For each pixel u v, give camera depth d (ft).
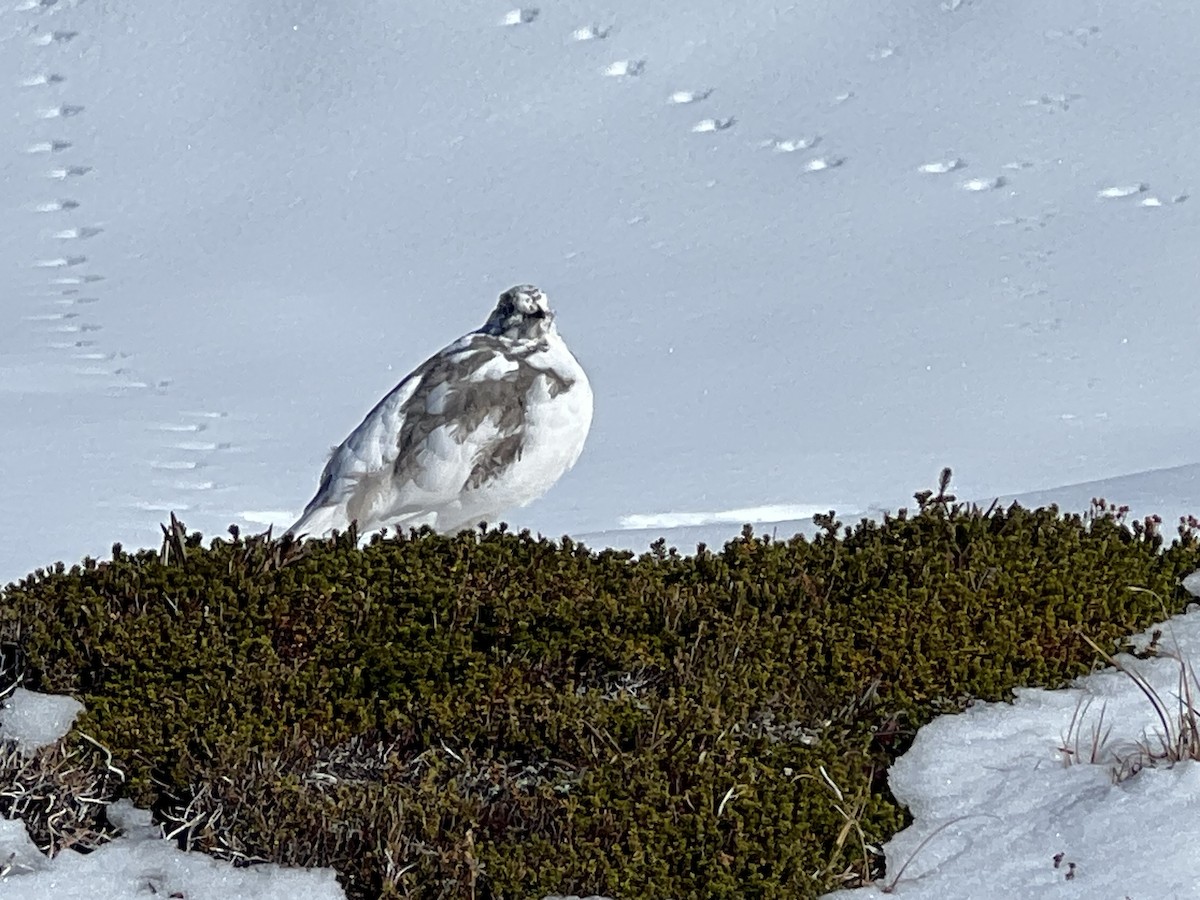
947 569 24.11
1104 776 19.74
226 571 23.50
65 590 23.02
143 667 21.34
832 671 21.83
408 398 26.78
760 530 34.09
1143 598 24.12
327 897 18.01
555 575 23.80
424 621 22.82
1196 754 19.77
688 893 18.16
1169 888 17.63
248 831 18.78
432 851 18.20
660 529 34.65
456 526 27.89
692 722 20.30
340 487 26.61
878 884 18.43
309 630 22.12
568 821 18.67
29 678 21.48
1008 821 19.24
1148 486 36.70
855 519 35.91
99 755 19.88
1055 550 25.02
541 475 27.45
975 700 21.88
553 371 27.22
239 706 20.61
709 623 22.65
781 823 18.75
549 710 20.44
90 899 17.87
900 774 20.35
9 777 19.54
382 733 20.76
